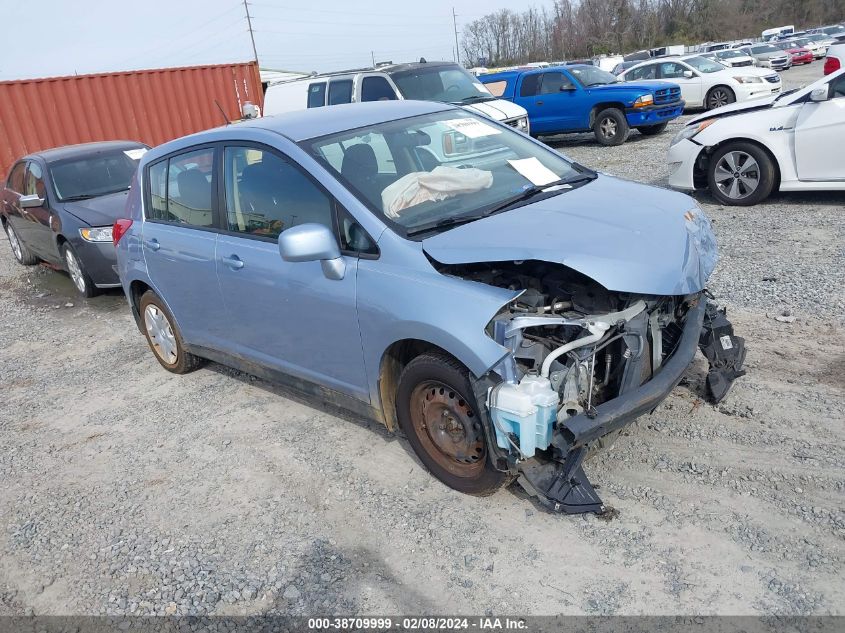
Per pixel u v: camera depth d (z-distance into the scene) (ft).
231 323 15.12
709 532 10.19
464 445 11.24
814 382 13.76
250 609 10.01
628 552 10.03
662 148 44.55
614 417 9.86
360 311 11.68
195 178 15.43
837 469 11.13
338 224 12.11
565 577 9.75
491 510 11.37
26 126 48.75
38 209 29.37
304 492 12.64
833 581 9.05
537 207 12.03
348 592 10.08
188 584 10.66
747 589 9.11
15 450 15.78
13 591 11.10
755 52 112.68
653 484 11.39
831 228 23.15
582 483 10.40
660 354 11.39
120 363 20.57
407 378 11.55
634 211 11.72
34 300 29.01
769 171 26.27
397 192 12.07
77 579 11.16
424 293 10.71
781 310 17.34
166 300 17.16
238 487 13.11
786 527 10.07
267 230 13.64
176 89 55.31
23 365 21.39
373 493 12.28
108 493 13.53
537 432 9.79
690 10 249.75
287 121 14.35
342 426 14.82
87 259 26.45
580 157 46.16
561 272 11.18
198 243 15.24
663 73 63.72
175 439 15.30
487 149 14.47
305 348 13.35
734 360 13.20
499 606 9.43
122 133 52.90
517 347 10.06
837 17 254.47
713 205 28.09
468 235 10.90
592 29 249.55
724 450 11.99
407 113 14.67
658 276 10.16
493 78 53.88
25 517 13.07
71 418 17.15
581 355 10.17
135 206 17.89
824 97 24.66
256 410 16.15
